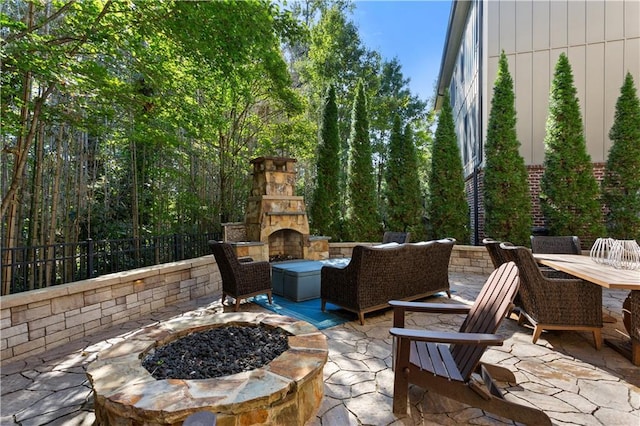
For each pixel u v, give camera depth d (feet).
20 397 7.49
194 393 5.53
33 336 9.80
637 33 21.57
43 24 12.84
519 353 9.69
